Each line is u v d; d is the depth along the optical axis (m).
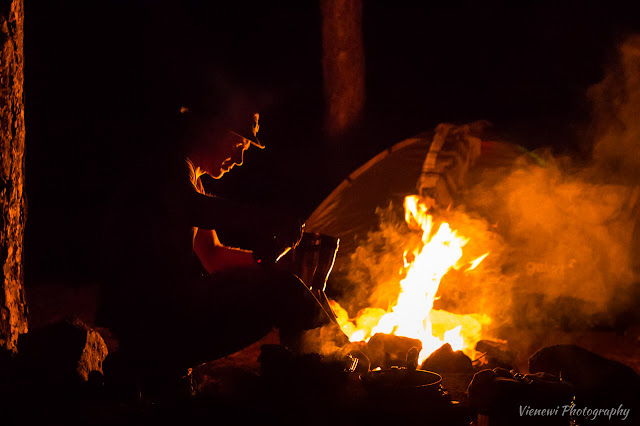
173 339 2.49
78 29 11.18
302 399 2.44
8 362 2.87
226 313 2.48
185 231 2.51
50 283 7.36
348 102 8.01
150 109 10.97
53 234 9.21
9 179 3.17
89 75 11.14
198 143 2.66
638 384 2.96
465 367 3.63
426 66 12.55
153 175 2.53
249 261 2.97
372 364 3.43
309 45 12.51
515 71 12.22
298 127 11.80
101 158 10.73
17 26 3.20
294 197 8.02
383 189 6.03
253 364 4.46
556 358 3.06
